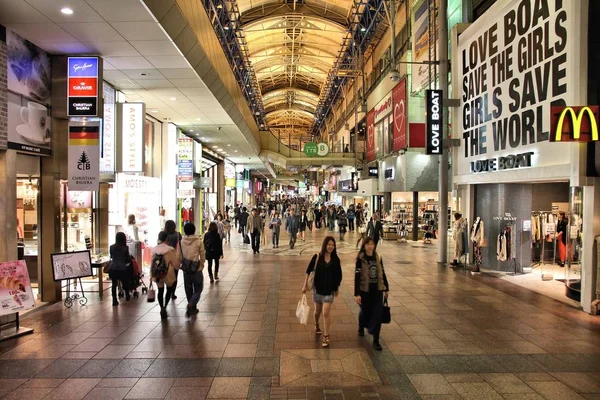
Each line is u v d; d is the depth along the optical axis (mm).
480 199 11695
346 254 14914
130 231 10305
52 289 7879
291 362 4988
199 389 4293
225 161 32219
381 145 23500
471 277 10328
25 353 5316
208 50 9930
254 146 24328
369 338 5875
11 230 6781
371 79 28812
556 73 7762
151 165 15797
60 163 8094
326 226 29953
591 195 7055
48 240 7906
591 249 7070
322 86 43656
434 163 18844
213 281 9922
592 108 6219
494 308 7441
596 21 6977
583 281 7246
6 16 6312
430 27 14281
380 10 22484
